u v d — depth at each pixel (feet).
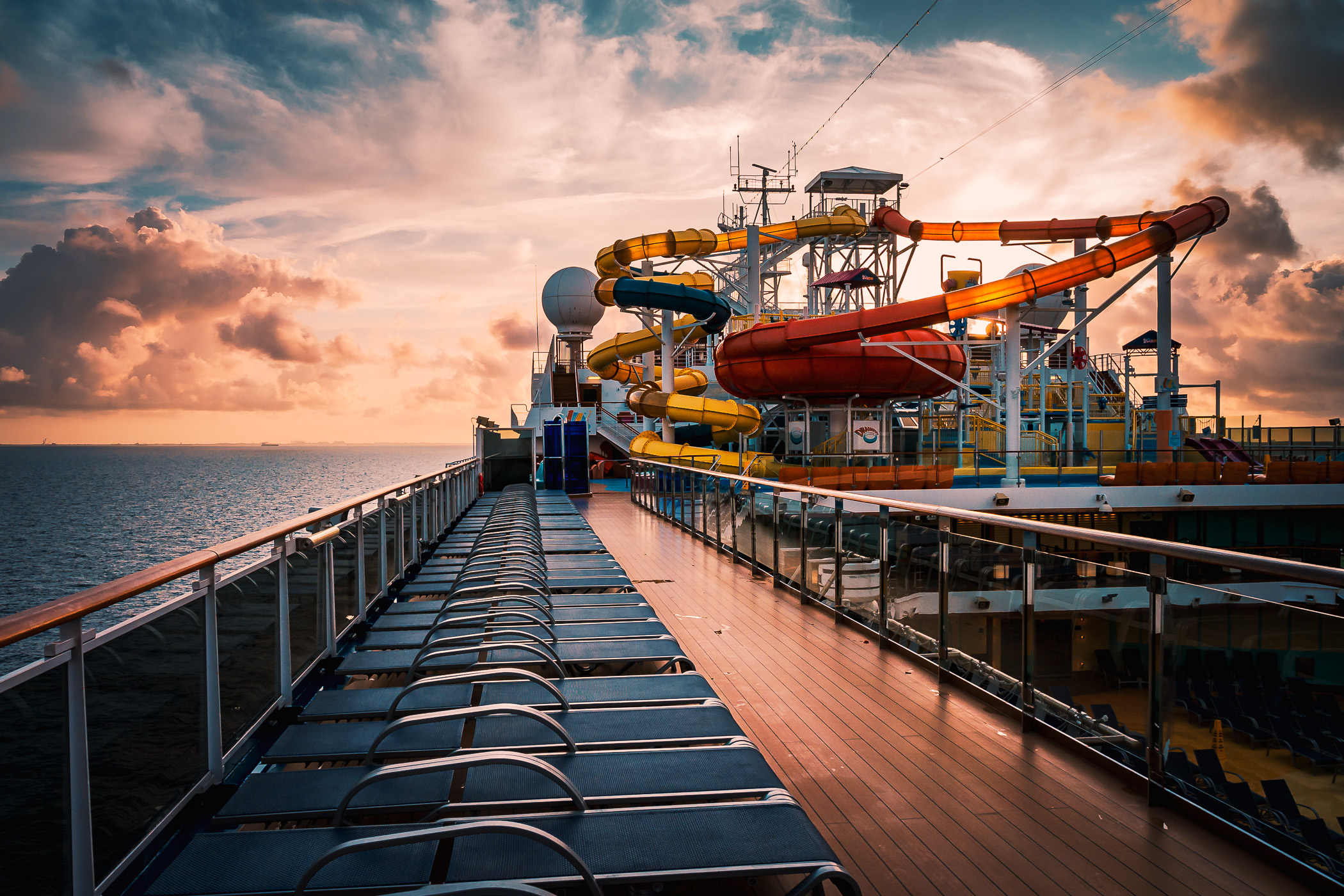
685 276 115.14
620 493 73.20
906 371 76.95
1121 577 10.08
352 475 622.13
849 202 131.85
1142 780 10.00
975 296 65.77
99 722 7.00
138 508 306.76
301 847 6.82
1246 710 8.34
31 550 193.47
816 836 6.89
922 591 15.66
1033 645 12.09
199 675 9.04
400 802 7.68
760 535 27.02
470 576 17.87
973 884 7.95
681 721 10.01
